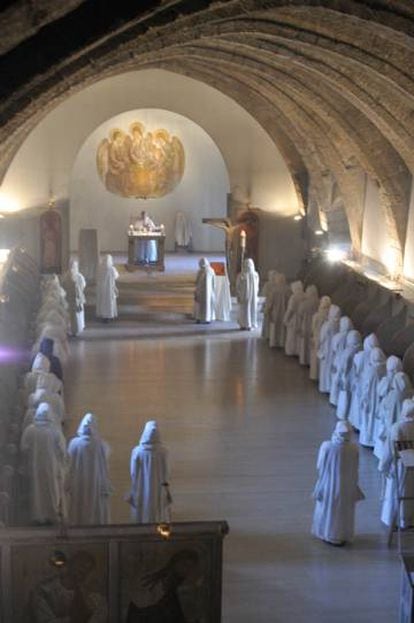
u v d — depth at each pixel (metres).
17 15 8.47
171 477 16.25
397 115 20.03
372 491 15.92
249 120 29.09
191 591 10.41
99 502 13.66
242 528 14.46
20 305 22.27
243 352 24.28
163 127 33.75
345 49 16.88
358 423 18.58
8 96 10.38
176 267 31.45
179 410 19.66
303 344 23.02
